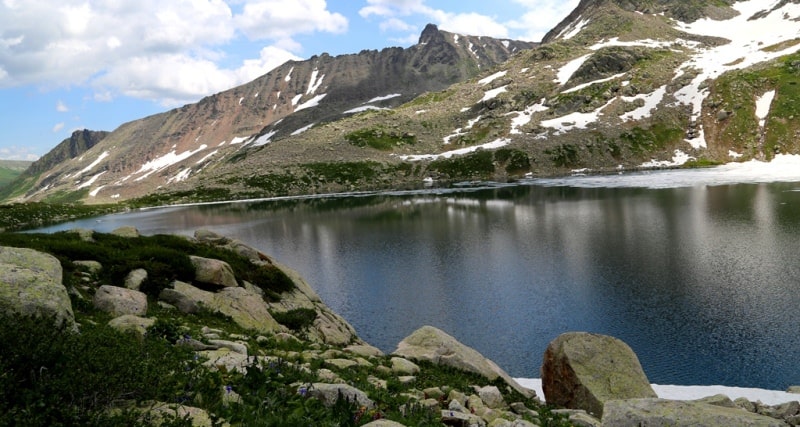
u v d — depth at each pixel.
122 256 24.45
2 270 10.30
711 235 66.19
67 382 6.76
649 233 70.69
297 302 31.11
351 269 61.81
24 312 9.52
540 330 38.50
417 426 9.73
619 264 54.84
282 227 100.81
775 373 29.52
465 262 61.66
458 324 40.88
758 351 32.16
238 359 11.60
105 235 31.86
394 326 41.47
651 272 50.72
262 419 7.61
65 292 10.91
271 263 35.94
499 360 34.06
